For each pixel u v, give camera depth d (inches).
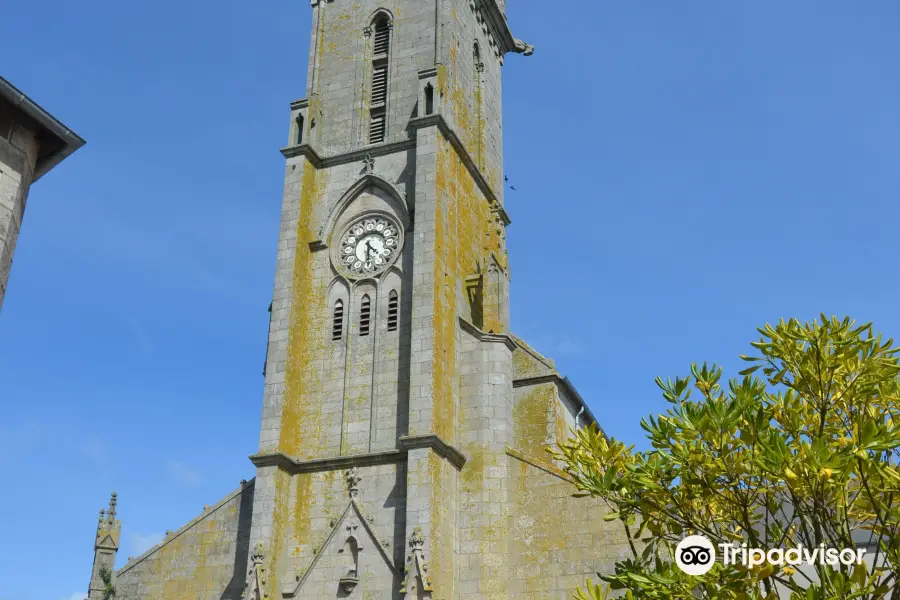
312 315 1915.6
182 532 1847.9
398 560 1612.9
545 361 2070.6
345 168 2037.4
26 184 1040.8
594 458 1070.4
